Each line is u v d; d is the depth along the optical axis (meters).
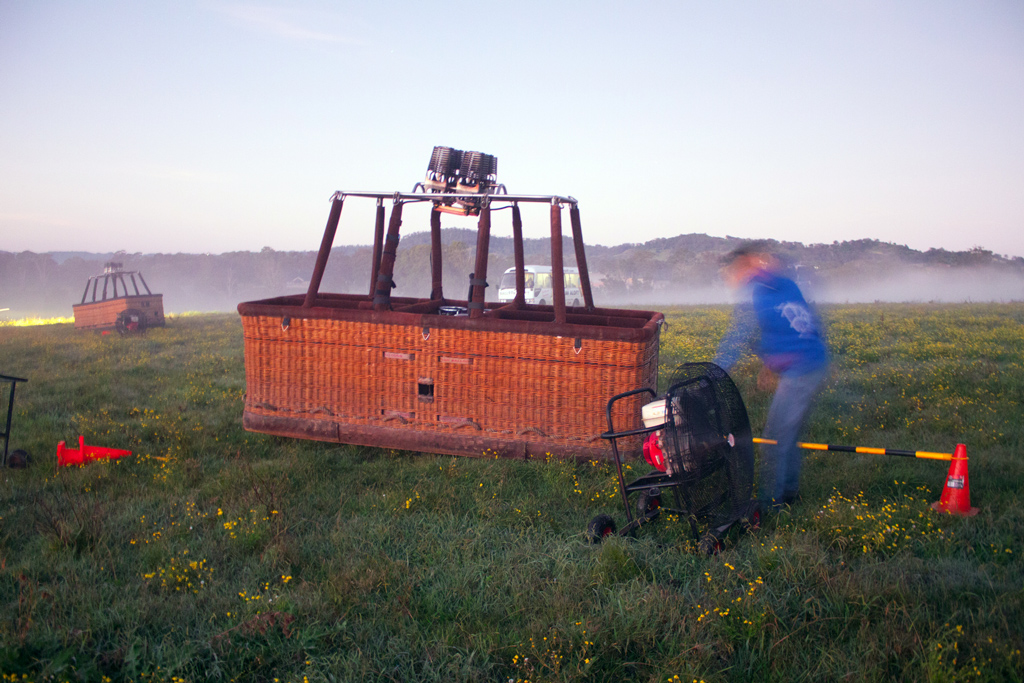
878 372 8.94
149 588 3.47
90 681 2.70
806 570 3.43
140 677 2.74
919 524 4.04
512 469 5.24
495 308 6.96
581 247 6.57
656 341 5.82
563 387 5.33
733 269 4.79
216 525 4.27
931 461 5.25
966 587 3.29
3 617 3.09
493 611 3.24
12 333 16.33
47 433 6.21
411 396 5.70
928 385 7.84
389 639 2.98
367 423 5.82
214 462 5.61
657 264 185.38
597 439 5.30
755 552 3.70
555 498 4.75
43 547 3.89
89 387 8.55
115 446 6.00
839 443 5.94
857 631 2.97
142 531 4.15
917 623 2.97
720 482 4.15
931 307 22.14
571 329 5.22
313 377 5.93
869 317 17.97
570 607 3.21
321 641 2.96
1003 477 4.72
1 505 4.57
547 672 2.77
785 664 2.80
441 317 5.52
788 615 3.09
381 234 6.55
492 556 3.84
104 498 4.68
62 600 3.25
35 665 2.77
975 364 8.89
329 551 3.91
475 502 4.68
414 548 3.96
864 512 4.20
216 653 2.84
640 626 3.00
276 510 4.35
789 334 4.60
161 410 7.40
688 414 3.99
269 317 5.94
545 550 3.91
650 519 4.22
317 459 5.57
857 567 3.59
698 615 3.08
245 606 3.22
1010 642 2.77
